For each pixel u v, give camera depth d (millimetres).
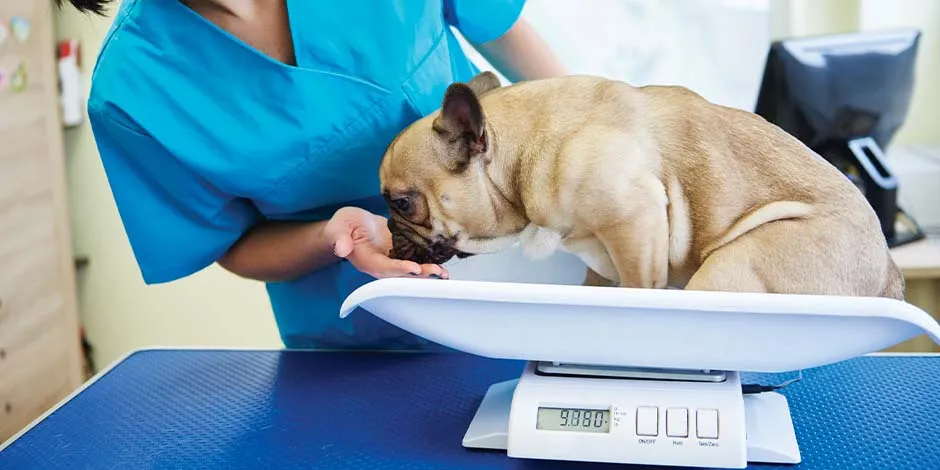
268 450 985
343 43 1117
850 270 914
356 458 958
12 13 2010
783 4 2258
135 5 1119
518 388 918
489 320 851
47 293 2156
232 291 2367
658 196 958
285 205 1205
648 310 798
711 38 2273
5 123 1979
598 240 1018
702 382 904
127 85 1108
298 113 1121
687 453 863
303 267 1236
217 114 1120
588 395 899
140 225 1206
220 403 1119
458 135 1025
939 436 950
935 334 766
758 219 936
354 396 1125
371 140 1159
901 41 1854
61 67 2223
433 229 1070
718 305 779
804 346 817
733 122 977
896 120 1909
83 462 974
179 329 2414
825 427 982
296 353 1288
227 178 1139
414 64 1150
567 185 976
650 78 2311
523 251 1116
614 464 914
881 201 1858
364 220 1138
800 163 950
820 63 1842
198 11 1105
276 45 1122
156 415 1089
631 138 975
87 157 2307
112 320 2428
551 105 1027
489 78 1139
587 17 2279
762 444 903
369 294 846
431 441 990
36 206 2107
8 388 1976
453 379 1168
